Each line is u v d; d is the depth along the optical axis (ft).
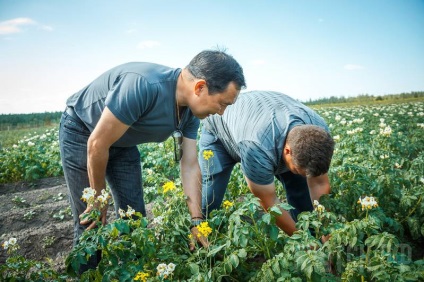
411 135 37.68
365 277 8.16
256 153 9.18
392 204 13.01
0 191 24.48
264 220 8.70
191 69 8.13
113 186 10.87
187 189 10.83
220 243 9.83
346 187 12.34
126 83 8.25
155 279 8.57
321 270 7.53
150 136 9.30
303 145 8.29
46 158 28.35
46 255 14.46
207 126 12.18
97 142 8.45
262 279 8.23
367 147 21.04
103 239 8.72
